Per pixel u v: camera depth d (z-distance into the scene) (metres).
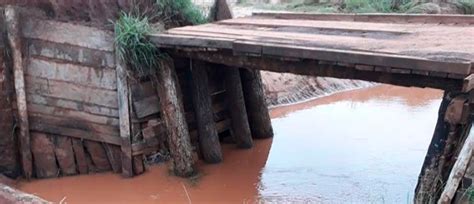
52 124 6.75
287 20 8.16
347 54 4.98
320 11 15.38
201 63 6.97
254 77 7.93
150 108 6.68
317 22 7.73
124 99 6.39
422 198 4.78
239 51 5.77
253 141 8.13
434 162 4.78
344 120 9.34
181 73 7.12
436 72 4.50
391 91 11.72
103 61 6.40
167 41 6.32
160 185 6.53
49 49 6.53
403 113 9.78
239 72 7.73
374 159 7.35
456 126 4.56
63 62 6.55
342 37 6.12
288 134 8.52
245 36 6.25
